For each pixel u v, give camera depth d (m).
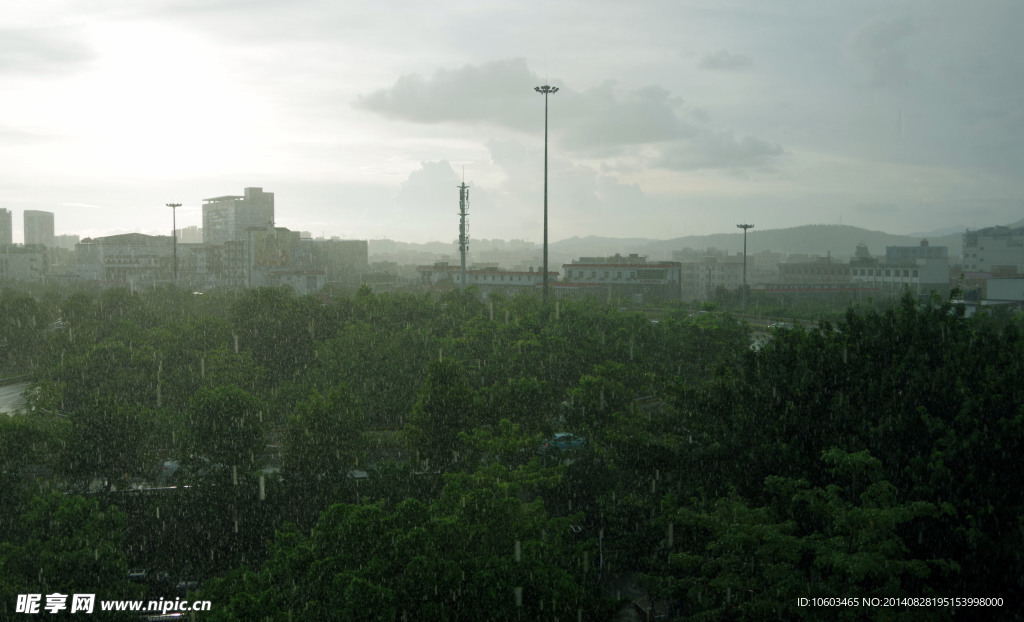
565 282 144.00
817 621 19.59
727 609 22.73
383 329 70.19
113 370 59.06
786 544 20.78
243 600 22.66
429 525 25.53
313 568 23.92
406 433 40.62
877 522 19.64
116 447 40.09
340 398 40.84
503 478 31.36
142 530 38.09
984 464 23.20
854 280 180.38
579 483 36.97
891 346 30.36
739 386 31.50
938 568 21.75
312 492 38.34
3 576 27.58
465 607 22.91
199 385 56.97
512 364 54.34
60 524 29.95
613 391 39.53
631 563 30.61
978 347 29.75
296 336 69.12
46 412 52.09
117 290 92.69
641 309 114.19
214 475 39.41
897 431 25.02
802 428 27.69
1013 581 20.50
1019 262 167.50
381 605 21.56
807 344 32.22
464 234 109.00
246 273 178.00
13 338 88.44
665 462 31.28
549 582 24.28
